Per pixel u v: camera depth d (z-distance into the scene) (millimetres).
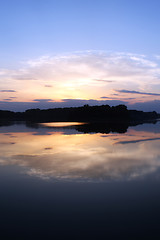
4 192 9359
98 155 16500
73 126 50719
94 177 11211
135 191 9461
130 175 11570
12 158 15359
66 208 7980
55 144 21891
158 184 10281
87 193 9234
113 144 21969
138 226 6906
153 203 8367
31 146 20562
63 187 9883
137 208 7992
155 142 23531
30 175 11508
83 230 6703
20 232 6598
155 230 6703
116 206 8141
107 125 56906
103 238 6352
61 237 6391
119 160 14867
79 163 13992
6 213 7629
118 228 6812
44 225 6945
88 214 7578
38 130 38812
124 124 62438
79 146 20672
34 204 8266
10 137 27797
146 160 14875
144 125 58406
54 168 12797
